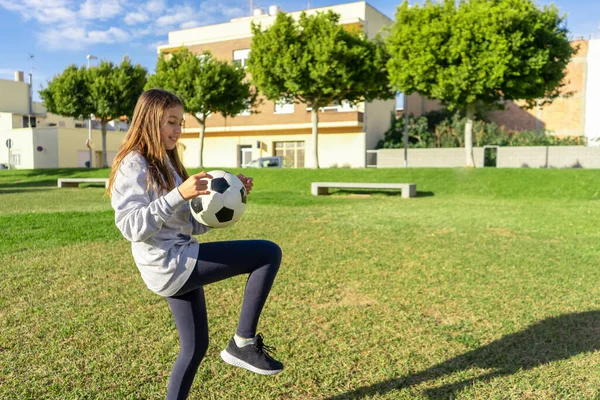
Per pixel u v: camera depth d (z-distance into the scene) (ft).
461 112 100.42
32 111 173.68
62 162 136.46
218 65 82.64
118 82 94.99
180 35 117.50
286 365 10.47
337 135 101.71
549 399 8.84
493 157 83.61
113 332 12.38
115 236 27.09
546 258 21.25
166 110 7.11
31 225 30.76
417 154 89.04
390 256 21.85
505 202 46.55
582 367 10.12
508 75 56.54
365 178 64.34
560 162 79.20
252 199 50.34
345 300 15.26
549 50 56.44
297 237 27.22
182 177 7.80
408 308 14.40
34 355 10.90
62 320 13.26
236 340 7.34
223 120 111.45
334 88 71.46
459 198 50.75
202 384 9.55
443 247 23.97
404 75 61.05
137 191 6.59
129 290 16.33
